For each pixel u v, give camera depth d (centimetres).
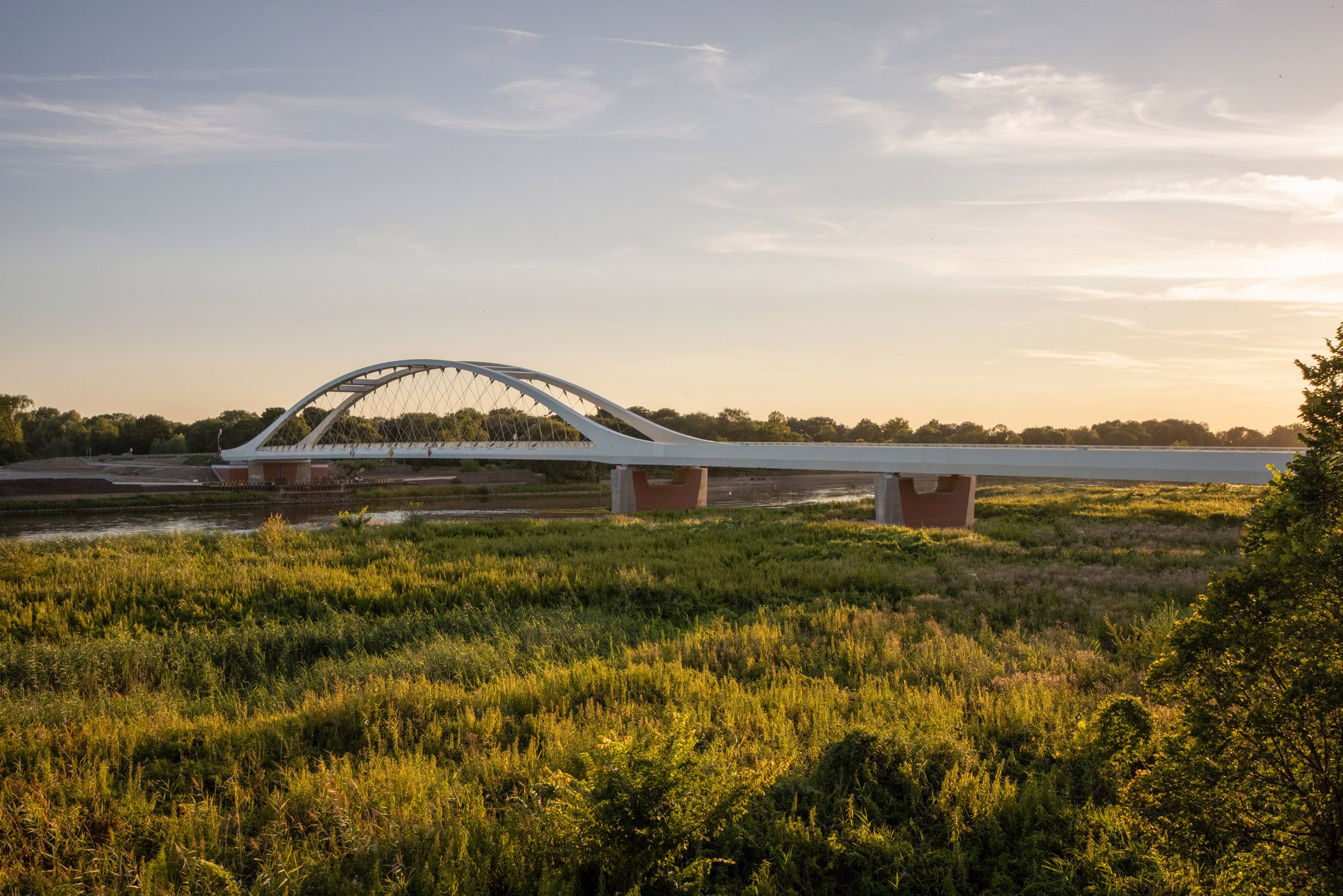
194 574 2075
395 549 2689
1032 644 1430
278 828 692
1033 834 697
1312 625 477
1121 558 2441
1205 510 3681
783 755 862
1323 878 453
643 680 1160
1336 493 494
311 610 1856
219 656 1473
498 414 9856
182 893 598
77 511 6794
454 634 1659
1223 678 517
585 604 2002
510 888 630
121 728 941
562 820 651
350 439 10788
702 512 4956
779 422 14088
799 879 651
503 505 7194
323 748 931
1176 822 525
